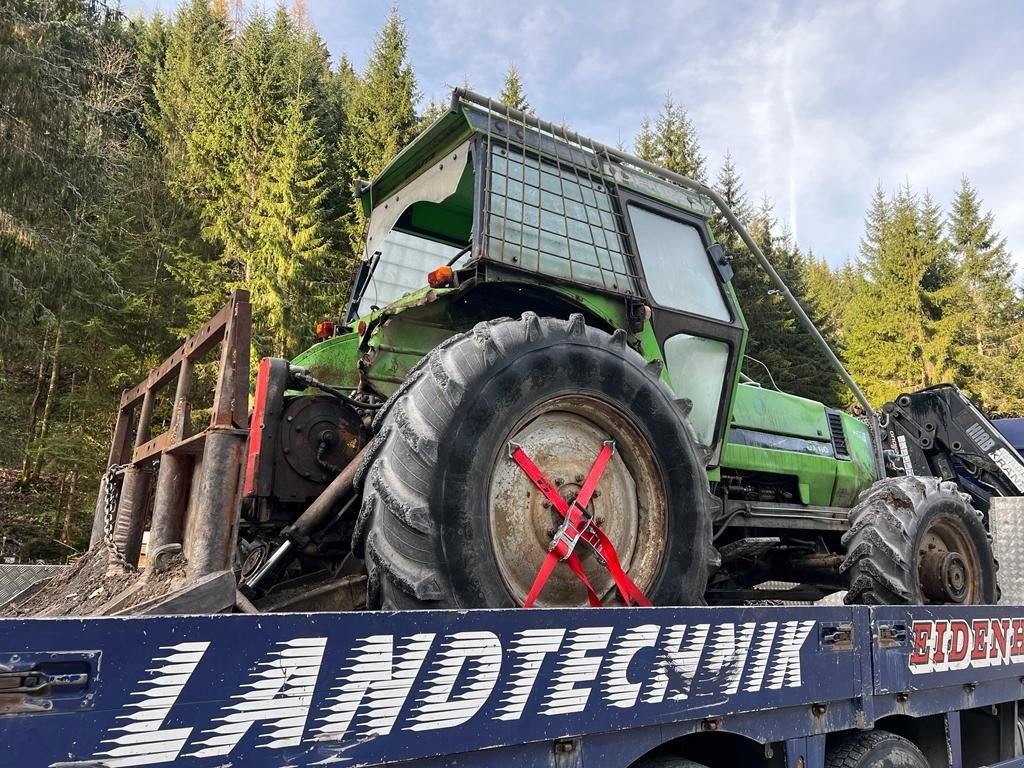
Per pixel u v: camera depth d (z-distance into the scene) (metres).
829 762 2.60
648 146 29.38
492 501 2.36
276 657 1.33
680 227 3.94
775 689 2.28
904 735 3.11
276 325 17.06
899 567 3.76
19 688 1.08
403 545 2.09
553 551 2.45
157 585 1.89
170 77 25.41
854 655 2.60
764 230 29.06
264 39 24.56
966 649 3.14
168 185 19.06
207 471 1.79
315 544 2.77
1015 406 30.17
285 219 18.05
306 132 18.97
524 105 26.61
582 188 3.40
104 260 14.23
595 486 2.63
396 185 3.96
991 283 35.56
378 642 1.46
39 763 1.08
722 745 2.42
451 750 1.52
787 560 4.86
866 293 33.62
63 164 11.43
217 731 1.24
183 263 17.36
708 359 3.85
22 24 10.98
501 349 2.42
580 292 3.16
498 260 2.88
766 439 4.45
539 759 1.71
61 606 2.30
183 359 2.39
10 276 10.31
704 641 2.10
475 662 1.59
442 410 2.24
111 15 14.70
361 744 1.40
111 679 1.16
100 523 2.98
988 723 3.44
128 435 3.11
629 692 1.88
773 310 24.55
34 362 12.36
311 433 2.94
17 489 14.30
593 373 2.61
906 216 32.19
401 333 3.16
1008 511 4.57
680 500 2.74
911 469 6.11
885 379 32.12
